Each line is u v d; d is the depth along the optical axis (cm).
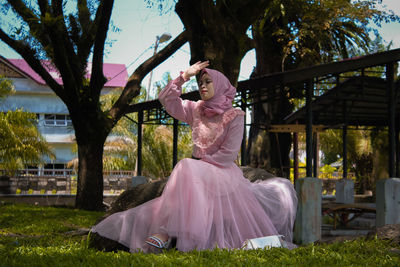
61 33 1070
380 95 1248
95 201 1262
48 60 1236
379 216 871
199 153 416
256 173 516
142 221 371
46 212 1056
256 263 279
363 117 1575
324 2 1591
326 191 1753
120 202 482
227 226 380
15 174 1983
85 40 1270
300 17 1666
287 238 443
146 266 271
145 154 2442
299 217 799
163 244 348
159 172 2484
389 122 953
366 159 2105
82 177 1265
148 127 2472
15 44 1111
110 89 3309
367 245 330
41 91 3194
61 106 3272
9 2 1039
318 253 310
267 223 405
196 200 351
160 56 1302
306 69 909
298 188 811
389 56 941
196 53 819
